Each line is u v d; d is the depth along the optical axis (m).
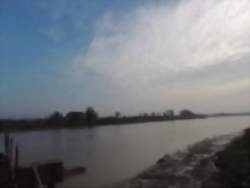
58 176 17.72
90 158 31.72
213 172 16.25
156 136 67.19
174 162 22.11
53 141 61.56
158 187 15.41
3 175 13.62
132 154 34.50
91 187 17.62
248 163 14.36
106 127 145.38
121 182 18.34
